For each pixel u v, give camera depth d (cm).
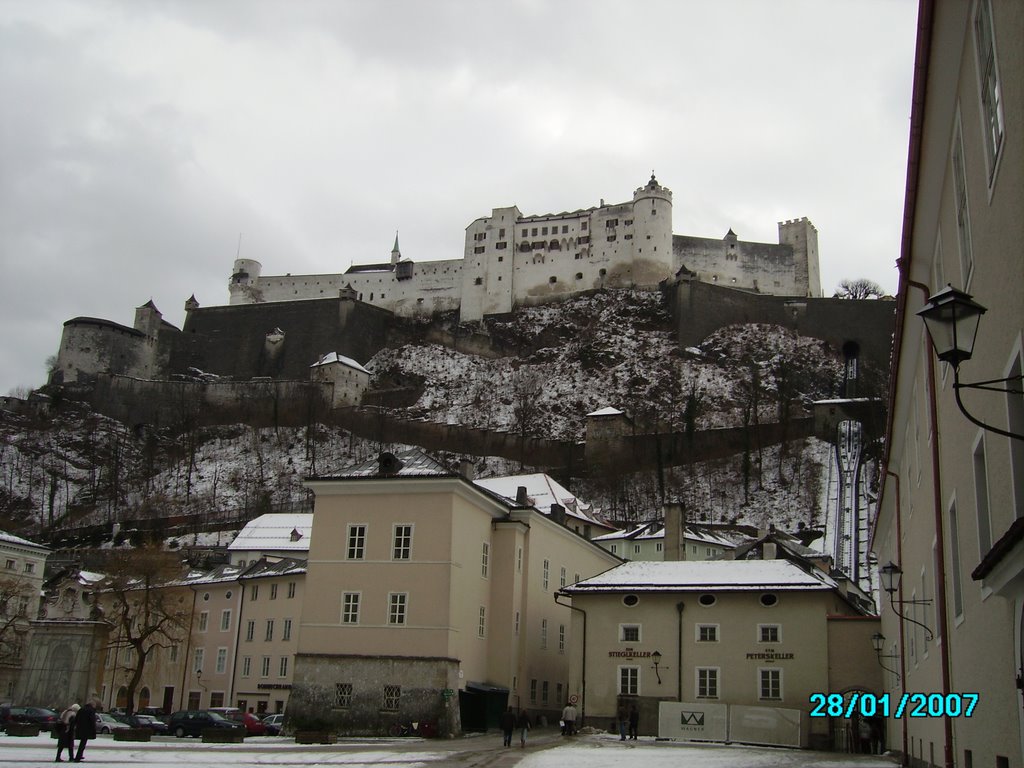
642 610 5584
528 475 10125
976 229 1591
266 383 19488
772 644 5306
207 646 7969
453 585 5266
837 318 19125
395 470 5572
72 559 12775
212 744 4356
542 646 6372
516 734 5369
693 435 15712
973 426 1706
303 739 4534
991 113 1429
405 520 5388
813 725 5000
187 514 16462
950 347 1190
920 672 3036
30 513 17500
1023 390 1316
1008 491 1398
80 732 3061
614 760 3512
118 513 17062
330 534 5481
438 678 5088
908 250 2292
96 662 5716
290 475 17625
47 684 5650
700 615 5475
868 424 15188
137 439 19275
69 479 18300
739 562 5719
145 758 3334
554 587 6712
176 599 7775
